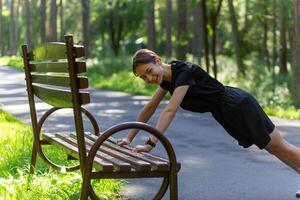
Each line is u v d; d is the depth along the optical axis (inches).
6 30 4416.8
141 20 2372.0
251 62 1615.4
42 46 253.8
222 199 284.8
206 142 474.9
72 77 218.4
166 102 854.5
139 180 324.2
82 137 220.8
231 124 248.2
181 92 232.4
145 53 232.7
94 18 2427.4
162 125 228.8
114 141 266.5
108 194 272.1
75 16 3090.6
